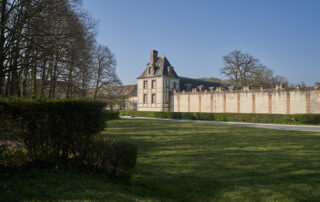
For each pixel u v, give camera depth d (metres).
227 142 11.65
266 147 10.30
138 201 4.12
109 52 36.09
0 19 12.13
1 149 4.68
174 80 46.34
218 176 6.01
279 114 29.08
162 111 41.16
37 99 5.23
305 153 8.99
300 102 29.36
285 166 6.99
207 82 54.03
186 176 5.98
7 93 13.91
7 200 3.59
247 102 34.41
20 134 4.89
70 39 14.81
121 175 5.20
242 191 5.02
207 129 18.48
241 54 41.22
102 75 35.41
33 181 4.38
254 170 6.57
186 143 11.16
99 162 5.33
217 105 37.88
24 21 12.11
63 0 13.41
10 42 12.17
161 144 10.77
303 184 5.42
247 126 22.98
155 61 46.69
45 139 5.15
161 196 4.74
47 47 13.19
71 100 5.45
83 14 17.53
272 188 5.18
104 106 6.10
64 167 5.25
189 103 41.75
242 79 41.25
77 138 5.46
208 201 4.57
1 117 4.63
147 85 46.47
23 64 12.68
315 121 26.59
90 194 4.11
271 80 52.94
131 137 13.05
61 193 4.04
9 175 4.52
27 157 5.08
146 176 5.86
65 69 17.72
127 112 47.66
